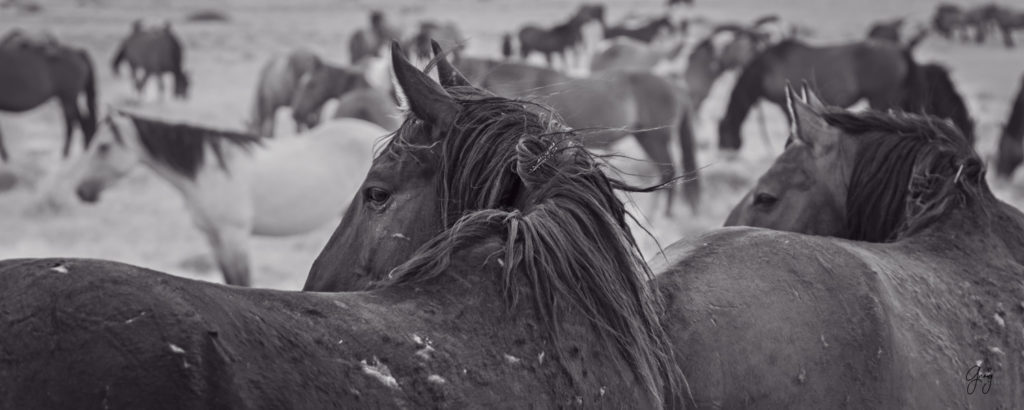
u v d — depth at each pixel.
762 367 2.02
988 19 50.03
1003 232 2.89
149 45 28.23
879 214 3.01
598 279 1.88
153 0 96.81
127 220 13.47
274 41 51.31
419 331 1.65
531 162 2.02
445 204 2.13
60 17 67.56
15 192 15.21
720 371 1.99
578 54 39.19
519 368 1.70
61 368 1.29
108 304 1.33
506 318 1.75
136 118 8.80
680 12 71.00
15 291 1.32
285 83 18.56
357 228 2.31
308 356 1.49
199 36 52.81
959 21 50.53
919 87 16.22
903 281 2.43
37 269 1.35
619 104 14.11
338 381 1.50
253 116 18.92
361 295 1.70
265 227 9.02
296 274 10.62
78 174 8.93
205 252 11.70
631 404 1.82
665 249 2.37
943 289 2.54
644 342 1.89
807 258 2.25
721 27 27.00
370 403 1.51
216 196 8.61
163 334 1.34
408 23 57.97
